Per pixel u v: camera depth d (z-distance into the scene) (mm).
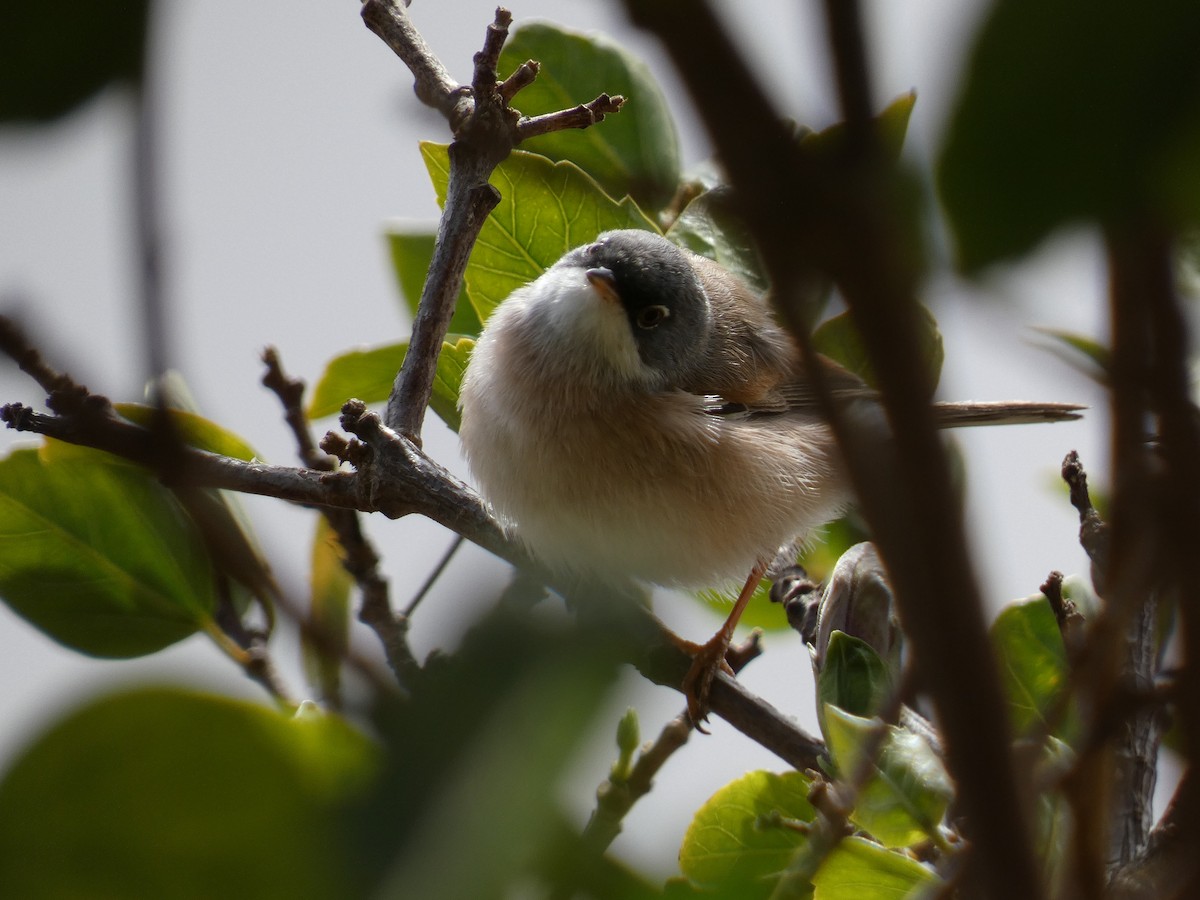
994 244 1812
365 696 2648
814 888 5543
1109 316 2307
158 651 7301
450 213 8031
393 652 7965
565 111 8000
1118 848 5082
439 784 2283
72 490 7234
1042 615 6621
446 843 2223
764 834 6840
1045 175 1803
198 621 7301
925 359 2031
